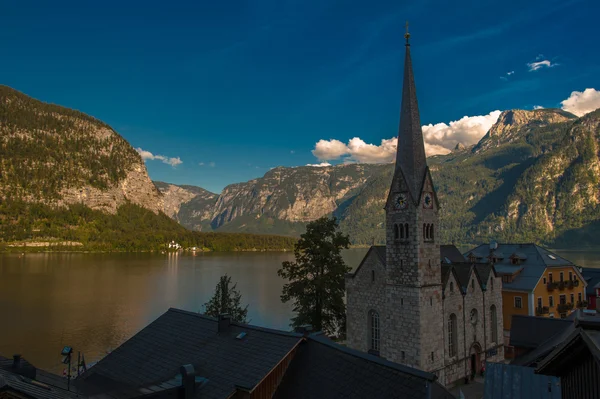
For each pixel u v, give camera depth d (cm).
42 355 8494
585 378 1590
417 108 6341
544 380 2725
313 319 7519
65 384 3058
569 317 4662
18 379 2478
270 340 3378
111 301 14012
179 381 3084
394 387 2661
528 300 8462
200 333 3825
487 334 7050
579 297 9244
